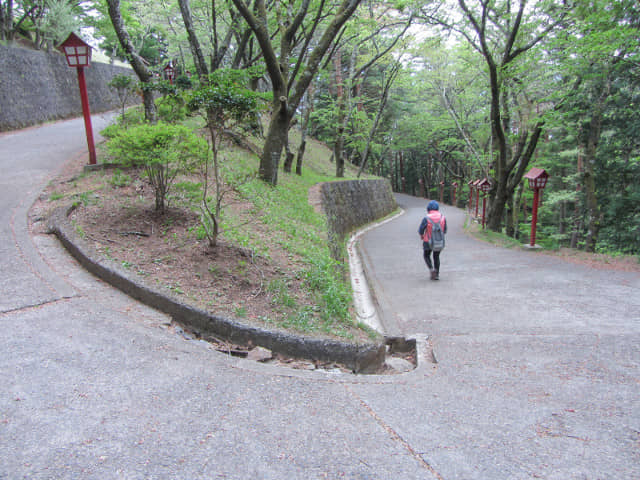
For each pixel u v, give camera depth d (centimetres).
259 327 399
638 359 391
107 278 452
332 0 1493
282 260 600
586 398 316
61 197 684
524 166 1579
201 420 249
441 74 2345
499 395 324
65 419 237
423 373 378
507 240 1296
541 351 423
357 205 2097
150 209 653
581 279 732
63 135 1475
